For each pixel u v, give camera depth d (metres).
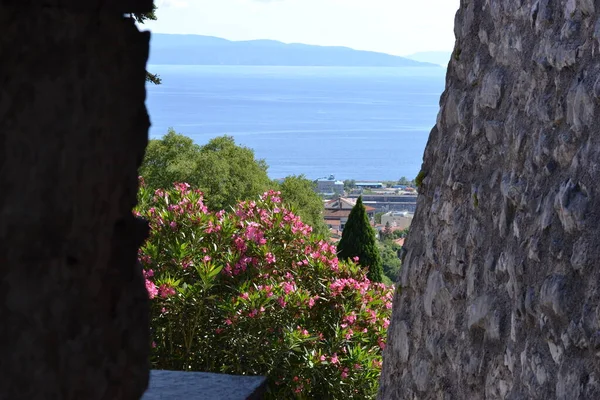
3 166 0.65
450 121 4.86
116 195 0.74
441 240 4.65
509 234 3.84
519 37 3.96
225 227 8.57
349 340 8.20
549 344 3.25
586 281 3.02
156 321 7.61
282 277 8.57
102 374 0.73
